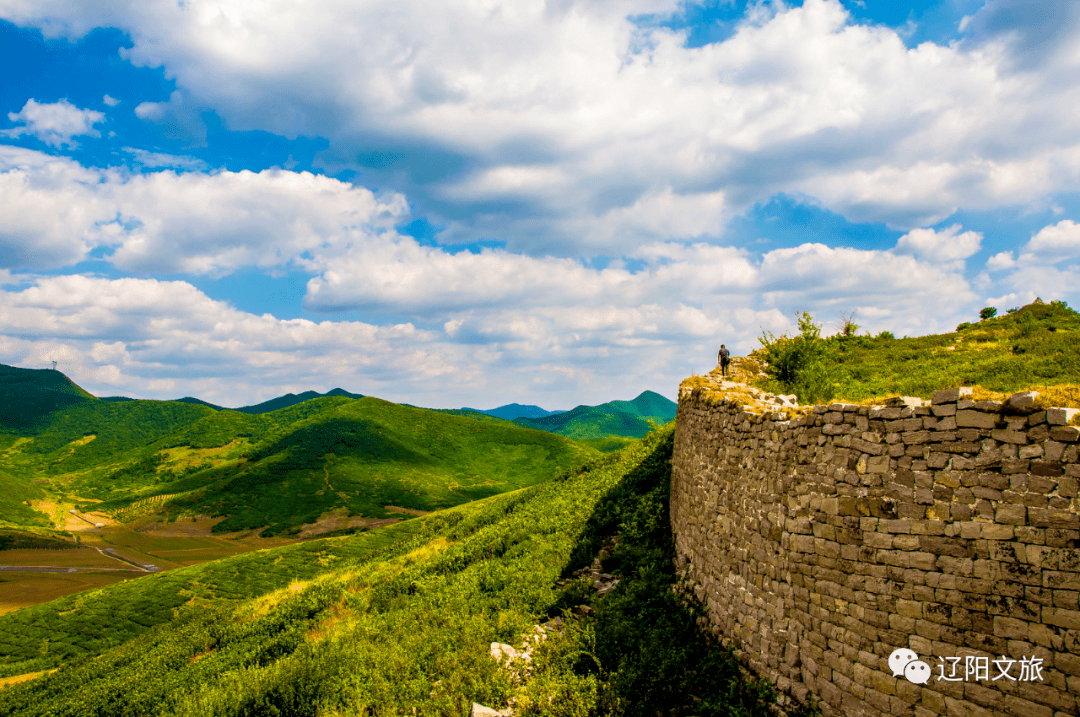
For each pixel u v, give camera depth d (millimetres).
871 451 6840
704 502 11594
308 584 29781
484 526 26344
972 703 5629
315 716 9477
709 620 10078
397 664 10312
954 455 6066
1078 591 5059
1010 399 5695
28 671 45000
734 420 10320
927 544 6172
